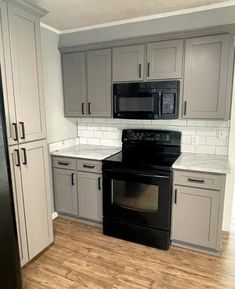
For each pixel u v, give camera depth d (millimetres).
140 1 2178
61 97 3129
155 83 2486
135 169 2402
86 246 2480
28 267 2152
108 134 3275
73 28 2908
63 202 3012
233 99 2465
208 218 2229
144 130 2904
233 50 2199
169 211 2328
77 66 2947
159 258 2273
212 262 2207
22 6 1893
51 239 2449
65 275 2055
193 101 2424
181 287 1908
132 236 2533
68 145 3289
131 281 1978
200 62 2328
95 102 2916
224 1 2195
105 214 2652
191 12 2359
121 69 2688
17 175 1969
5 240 1351
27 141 2045
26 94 2006
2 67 1775
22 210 2045
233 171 2576
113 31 2740
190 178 2230
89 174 2758
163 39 2439
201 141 2738
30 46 2016
